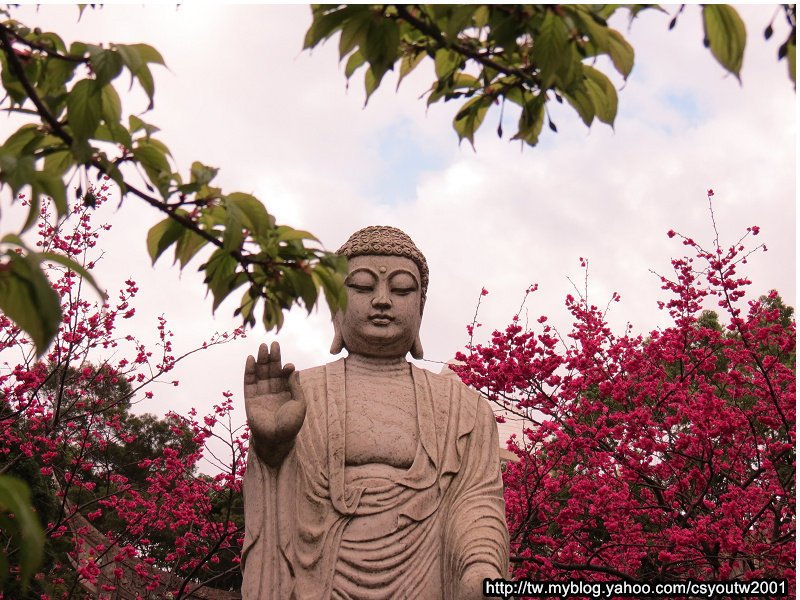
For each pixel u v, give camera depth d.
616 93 4.98
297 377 7.74
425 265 8.88
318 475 7.76
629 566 11.70
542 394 11.66
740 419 10.78
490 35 4.74
